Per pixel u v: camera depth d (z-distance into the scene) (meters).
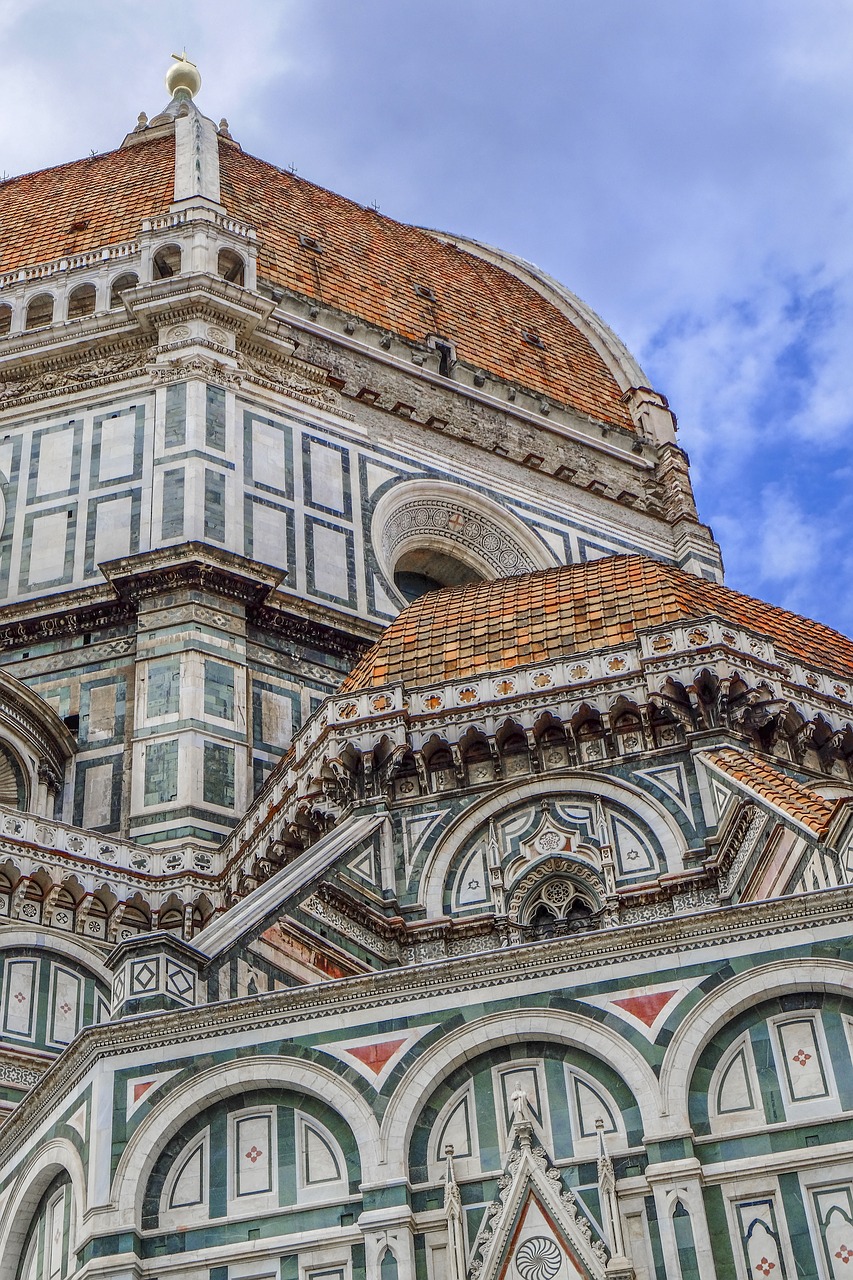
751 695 39.25
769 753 39.44
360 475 58.50
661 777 38.62
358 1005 28.72
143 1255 26.91
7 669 49.94
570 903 37.81
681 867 37.25
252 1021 28.83
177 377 56.88
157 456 54.91
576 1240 25.70
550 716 39.72
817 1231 25.48
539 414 68.12
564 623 42.47
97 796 46.47
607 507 66.75
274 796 42.94
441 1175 27.11
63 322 59.44
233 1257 26.69
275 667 50.03
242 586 50.44
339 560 55.09
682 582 44.28
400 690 40.59
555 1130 27.12
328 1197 27.11
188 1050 28.67
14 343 59.38
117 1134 27.88
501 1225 26.08
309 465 57.22
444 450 62.81
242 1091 28.31
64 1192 28.62
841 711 40.50
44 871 40.41
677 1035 27.42
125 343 59.06
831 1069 26.86
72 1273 27.20
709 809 37.69
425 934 37.53
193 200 63.38
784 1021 27.44
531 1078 27.70
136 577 50.06
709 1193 26.09
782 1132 26.45
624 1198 26.28
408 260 73.06
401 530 59.34
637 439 70.00
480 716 40.03
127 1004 30.14
